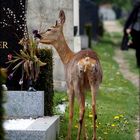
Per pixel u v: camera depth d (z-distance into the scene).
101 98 19.19
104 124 14.81
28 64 13.35
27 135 11.47
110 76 24.00
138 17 29.94
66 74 12.86
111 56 34.31
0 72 9.43
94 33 42.22
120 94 20.44
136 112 17.72
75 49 20.25
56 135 12.95
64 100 16.91
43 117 13.01
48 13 18.05
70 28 18.33
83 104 12.33
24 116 12.93
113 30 68.88
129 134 14.52
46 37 13.08
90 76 12.23
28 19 17.97
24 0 15.59
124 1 66.06
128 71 28.19
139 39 29.95
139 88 22.80
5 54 15.19
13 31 15.31
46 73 13.48
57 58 18.31
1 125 9.34
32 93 12.91
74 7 20.52
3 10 15.44
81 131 13.30
